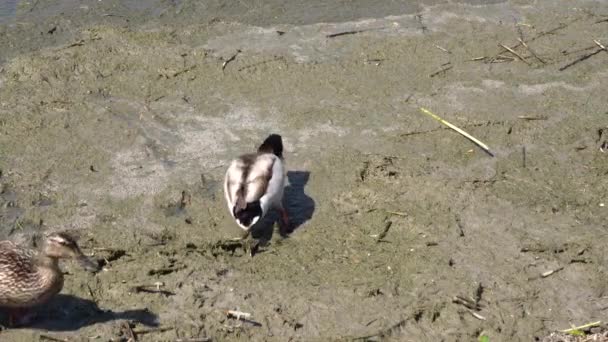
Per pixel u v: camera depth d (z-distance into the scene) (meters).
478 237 8.05
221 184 8.61
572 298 7.41
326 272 7.55
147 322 6.91
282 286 7.36
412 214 8.31
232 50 10.98
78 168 8.74
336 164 8.98
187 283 7.34
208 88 10.20
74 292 7.15
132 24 11.46
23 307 6.78
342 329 6.98
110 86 10.12
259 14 11.93
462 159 9.18
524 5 12.62
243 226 7.36
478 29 11.85
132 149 9.07
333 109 9.93
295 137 9.41
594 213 8.46
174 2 12.10
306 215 8.27
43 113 9.55
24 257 6.46
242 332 6.88
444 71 10.82
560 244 8.01
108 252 7.62
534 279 7.59
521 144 9.48
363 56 11.03
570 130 9.77
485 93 10.40
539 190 8.76
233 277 7.44
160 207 8.26
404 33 11.64
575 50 11.43
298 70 10.64
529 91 10.48
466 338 6.95
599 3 12.76
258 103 9.98
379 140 9.43
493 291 7.44
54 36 11.06
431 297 7.32
